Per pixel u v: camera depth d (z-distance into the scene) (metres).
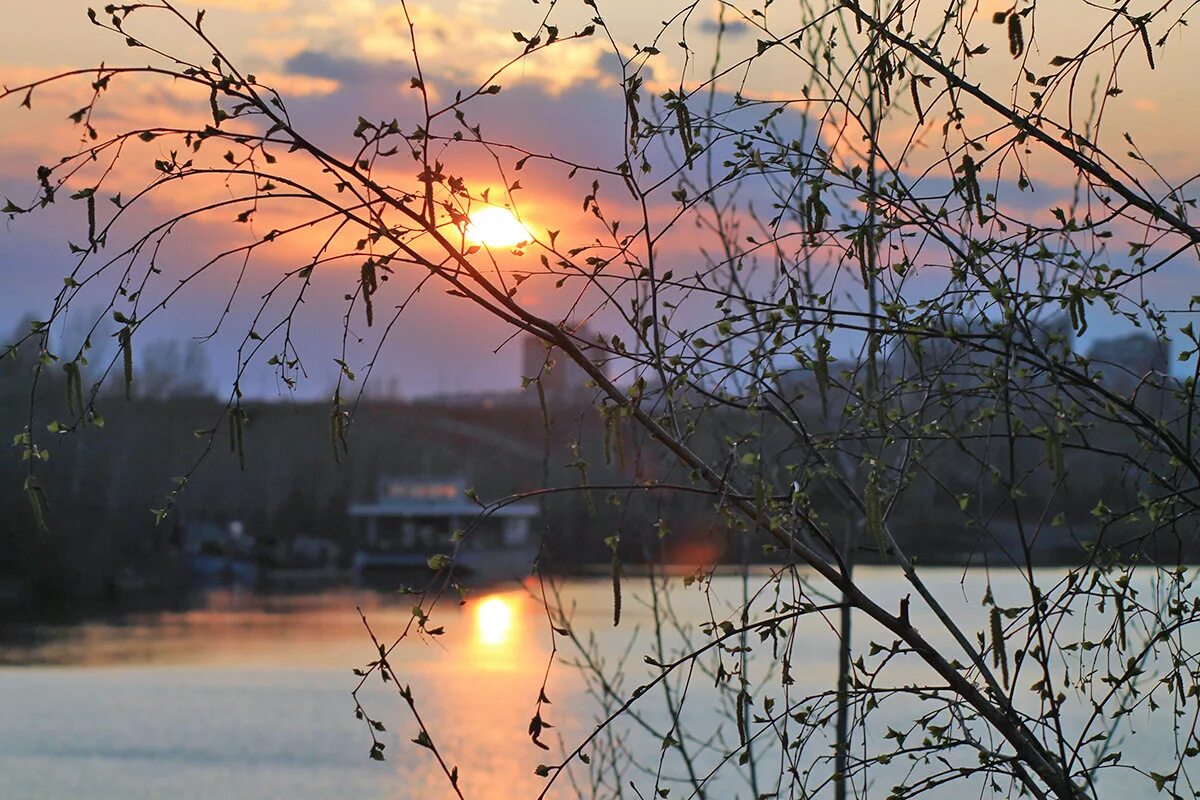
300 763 29.28
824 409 5.16
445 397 107.81
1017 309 4.89
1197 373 5.04
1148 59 4.88
